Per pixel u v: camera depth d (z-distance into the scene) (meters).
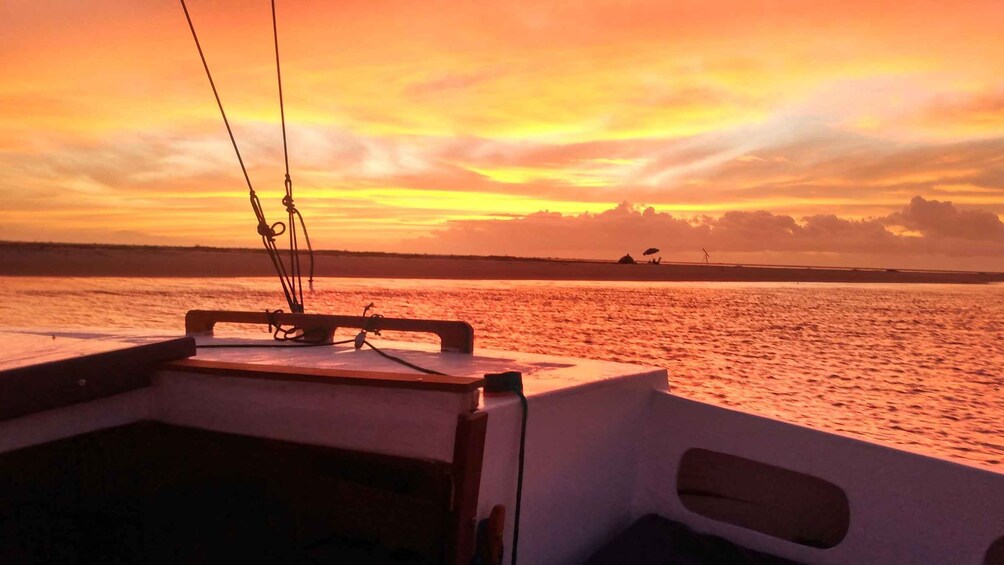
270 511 2.53
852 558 2.72
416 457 2.00
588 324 22.59
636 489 3.11
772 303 37.62
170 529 2.54
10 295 25.33
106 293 27.06
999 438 9.62
